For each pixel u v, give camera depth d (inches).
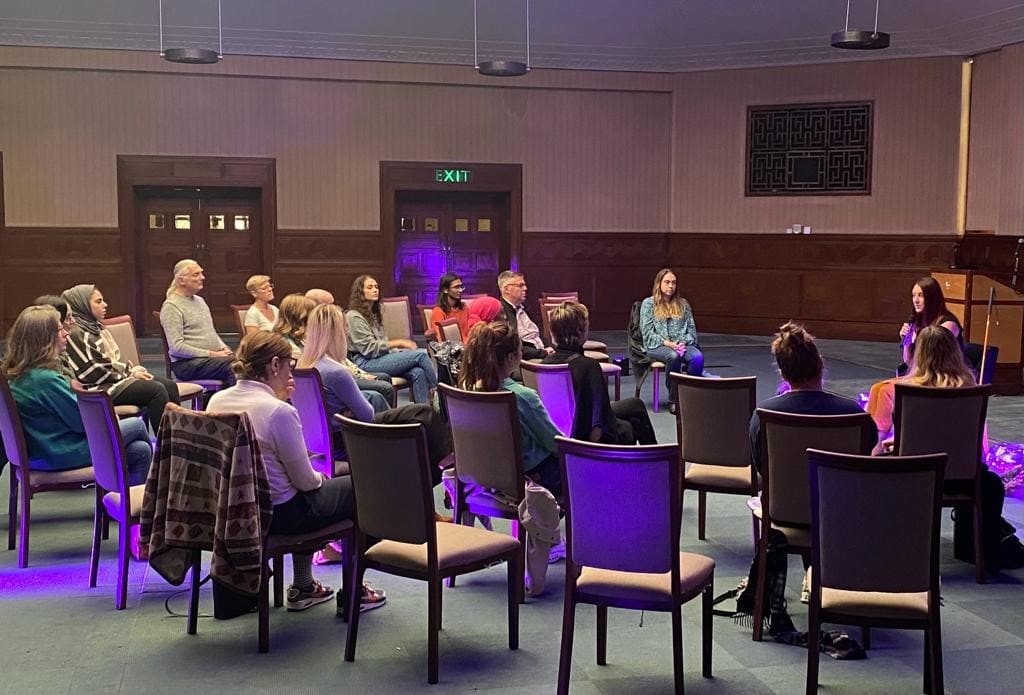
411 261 528.1
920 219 499.8
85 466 175.9
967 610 152.3
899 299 504.1
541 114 523.2
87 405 153.8
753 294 529.7
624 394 346.6
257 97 491.5
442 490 220.2
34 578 165.8
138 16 450.3
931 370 168.1
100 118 475.5
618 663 132.5
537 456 158.1
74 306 233.5
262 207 498.3
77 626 145.4
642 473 114.9
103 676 128.3
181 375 272.7
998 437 272.8
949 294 358.0
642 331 317.4
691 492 221.9
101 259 482.3
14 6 437.4
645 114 534.3
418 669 130.6
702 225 534.9
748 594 145.4
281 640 140.5
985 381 231.6
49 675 128.6
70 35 457.4
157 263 498.3
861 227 508.7
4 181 469.4
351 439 130.4
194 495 135.5
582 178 530.9
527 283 530.3
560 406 183.3
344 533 144.0
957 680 127.2
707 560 127.7
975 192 485.1
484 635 142.0
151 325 498.6
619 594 120.6
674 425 293.4
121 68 472.1
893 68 497.0
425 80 505.0
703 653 128.8
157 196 495.2
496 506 156.6
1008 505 206.1
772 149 520.4
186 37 465.7
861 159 506.3
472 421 153.1
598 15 487.2
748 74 520.1
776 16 482.6
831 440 135.3
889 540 113.1
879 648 138.0
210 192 499.8
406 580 166.2
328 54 487.5
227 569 131.8
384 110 505.4
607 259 537.3
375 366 276.5
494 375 157.1
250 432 131.6
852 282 511.2
